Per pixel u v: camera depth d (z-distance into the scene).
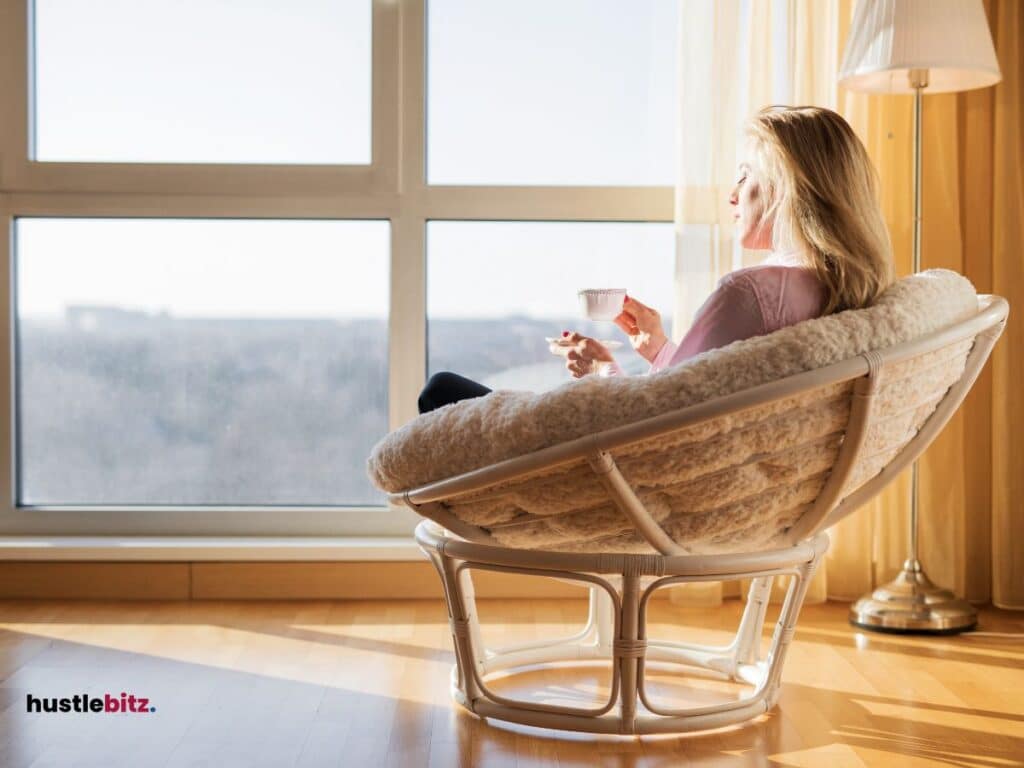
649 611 2.73
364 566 2.83
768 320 1.66
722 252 2.75
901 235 2.81
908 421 1.72
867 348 1.55
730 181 2.75
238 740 1.74
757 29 2.78
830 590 2.85
